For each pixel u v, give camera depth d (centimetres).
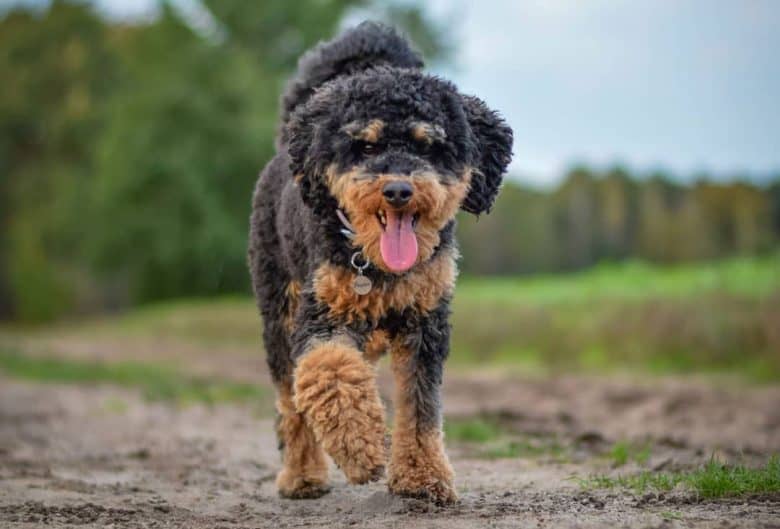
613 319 1762
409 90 555
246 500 625
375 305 553
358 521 511
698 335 1612
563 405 1176
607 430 942
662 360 1620
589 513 516
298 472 634
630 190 3384
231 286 4312
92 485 674
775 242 2900
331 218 556
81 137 5150
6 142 5325
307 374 526
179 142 4172
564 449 811
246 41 4544
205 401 1300
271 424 1068
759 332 1558
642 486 585
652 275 2228
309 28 4459
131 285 4866
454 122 564
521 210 3584
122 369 1806
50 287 4828
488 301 2102
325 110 566
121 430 1012
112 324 3512
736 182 3105
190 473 746
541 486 633
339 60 685
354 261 548
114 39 5256
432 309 565
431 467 558
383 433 518
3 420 1092
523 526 481
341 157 548
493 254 3575
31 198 5081
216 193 4141
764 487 549
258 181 671
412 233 541
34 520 537
